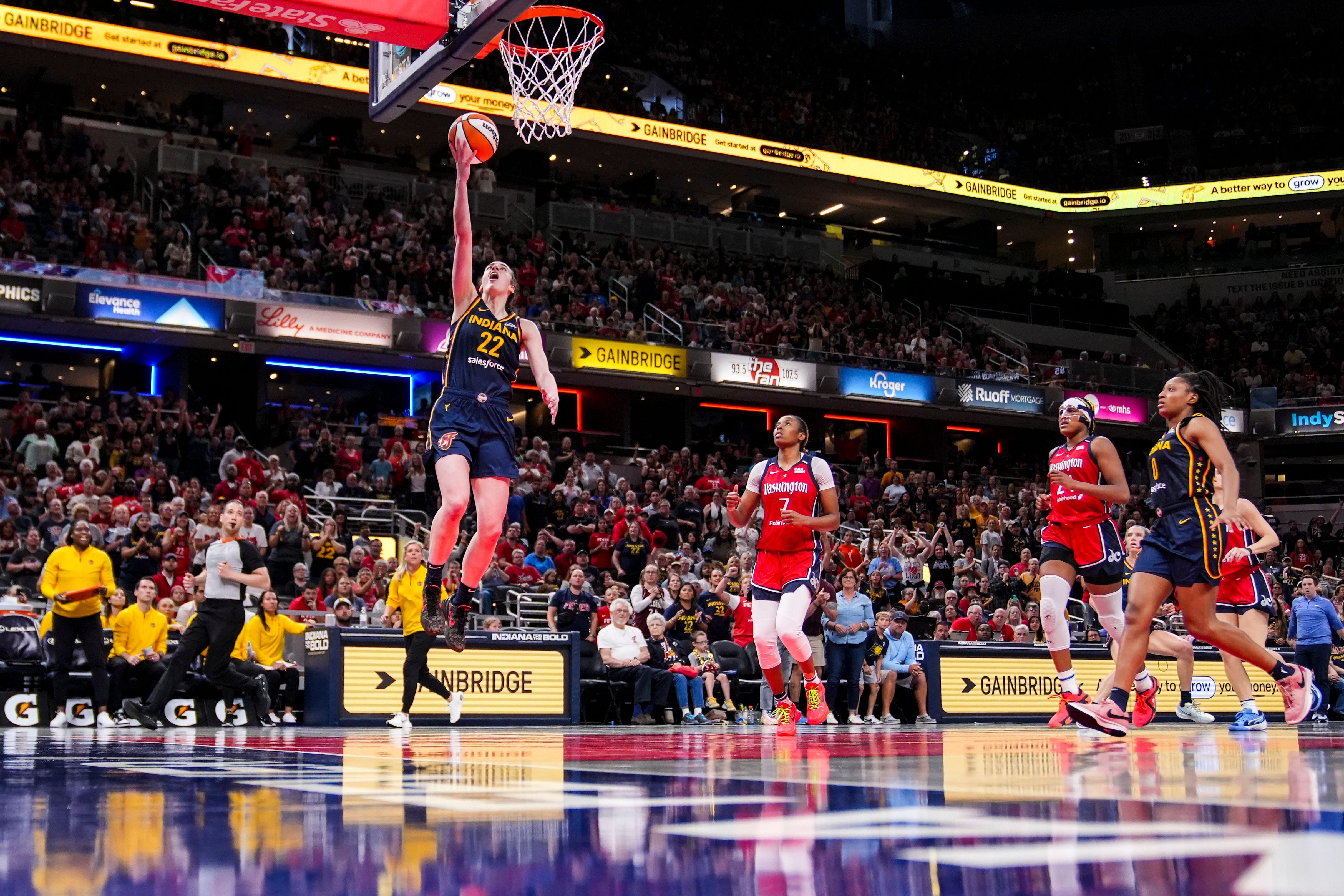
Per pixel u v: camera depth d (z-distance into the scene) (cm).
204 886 136
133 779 303
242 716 1084
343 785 283
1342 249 3572
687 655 1287
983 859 153
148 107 2708
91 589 961
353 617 1244
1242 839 168
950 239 3850
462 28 1051
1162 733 662
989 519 2253
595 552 1738
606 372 2538
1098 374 3084
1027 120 3975
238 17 2681
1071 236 3897
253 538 1484
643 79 3294
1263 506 3156
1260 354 3431
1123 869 142
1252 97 3838
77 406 1988
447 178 3131
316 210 2712
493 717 1077
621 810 218
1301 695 554
